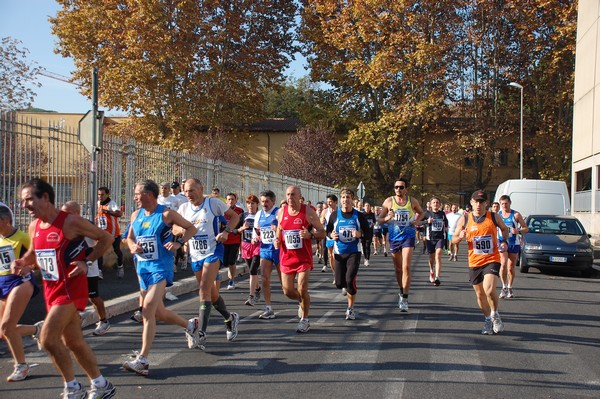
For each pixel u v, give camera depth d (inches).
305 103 1924.2
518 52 1644.9
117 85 1316.4
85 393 208.4
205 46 1407.5
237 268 649.0
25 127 430.9
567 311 424.8
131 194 604.4
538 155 1770.4
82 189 504.1
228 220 301.6
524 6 1563.7
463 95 1685.5
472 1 1584.6
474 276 337.4
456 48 1610.5
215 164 815.1
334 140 1811.0
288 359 273.7
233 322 313.0
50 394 221.9
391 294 493.7
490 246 334.3
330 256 629.9
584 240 696.4
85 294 208.4
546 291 541.3
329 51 1667.1
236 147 1686.8
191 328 282.8
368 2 1513.3
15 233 245.3
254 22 1492.4
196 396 219.0
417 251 1069.8
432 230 555.2
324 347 297.7
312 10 1612.9
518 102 1727.4
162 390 226.2
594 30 1160.8
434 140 1875.0
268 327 350.0
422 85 1574.8
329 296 481.1
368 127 1670.8
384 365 263.4
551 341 320.5
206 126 1614.2
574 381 245.0
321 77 1745.8
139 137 1398.9
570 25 1476.4
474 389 230.7
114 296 423.2
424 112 1587.1
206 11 1392.7
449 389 229.9
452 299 466.9
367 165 1793.8
